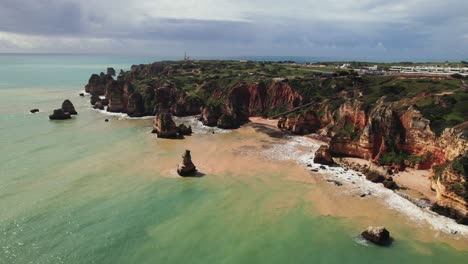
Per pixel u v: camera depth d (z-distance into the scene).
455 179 53.25
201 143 94.81
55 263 42.38
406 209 56.59
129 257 43.97
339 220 53.34
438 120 71.69
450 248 46.34
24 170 70.06
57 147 86.44
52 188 62.28
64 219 52.12
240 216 54.38
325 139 97.94
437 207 55.41
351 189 64.38
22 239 46.88
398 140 75.25
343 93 114.31
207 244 46.91
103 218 52.81
